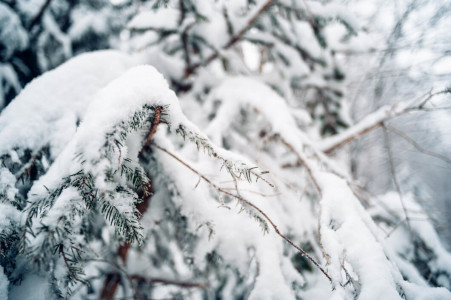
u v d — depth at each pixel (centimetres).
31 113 138
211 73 254
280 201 202
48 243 76
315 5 195
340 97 262
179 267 231
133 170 101
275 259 129
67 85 158
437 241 209
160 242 197
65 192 83
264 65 290
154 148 127
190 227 143
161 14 208
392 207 232
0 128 130
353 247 105
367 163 459
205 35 218
